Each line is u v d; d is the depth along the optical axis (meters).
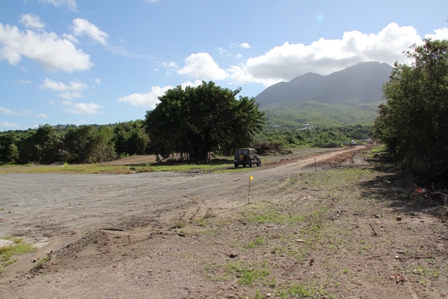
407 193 13.70
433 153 16.31
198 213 11.30
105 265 6.58
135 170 29.22
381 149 55.75
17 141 62.34
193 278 5.70
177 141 42.16
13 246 7.97
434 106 15.91
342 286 5.17
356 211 10.67
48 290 5.46
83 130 57.66
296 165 31.06
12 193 16.45
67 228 9.76
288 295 4.91
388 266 5.96
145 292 5.20
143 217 10.90
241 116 43.84
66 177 24.12
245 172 25.77
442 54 16.08
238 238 8.06
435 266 5.86
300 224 9.23
